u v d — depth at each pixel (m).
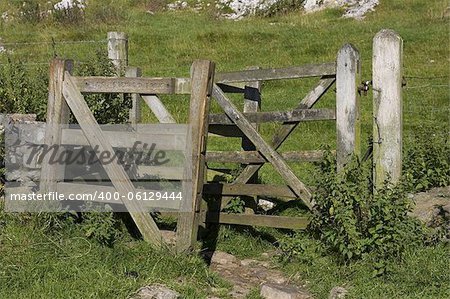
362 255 6.39
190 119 6.46
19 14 27.45
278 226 7.54
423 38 21.09
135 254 6.46
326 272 6.41
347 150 7.09
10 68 8.95
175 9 30.25
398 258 6.33
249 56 20.69
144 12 28.80
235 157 8.05
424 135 9.20
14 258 6.06
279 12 28.73
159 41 22.64
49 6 28.78
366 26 23.70
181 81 6.58
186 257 6.44
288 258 6.91
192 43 22.23
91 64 9.16
